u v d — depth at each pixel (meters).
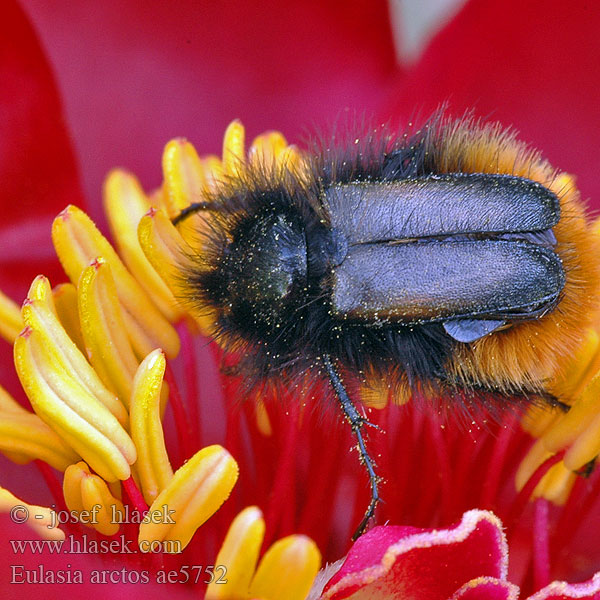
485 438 0.10
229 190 0.10
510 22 0.11
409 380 0.10
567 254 0.10
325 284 0.09
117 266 0.10
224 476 0.09
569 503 0.10
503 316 0.09
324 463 0.10
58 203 0.11
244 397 0.10
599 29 0.11
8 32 0.11
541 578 0.10
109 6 0.11
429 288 0.09
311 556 0.09
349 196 0.09
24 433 0.10
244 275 0.09
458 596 0.09
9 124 0.11
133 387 0.09
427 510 0.11
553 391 0.10
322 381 0.10
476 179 0.09
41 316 0.09
